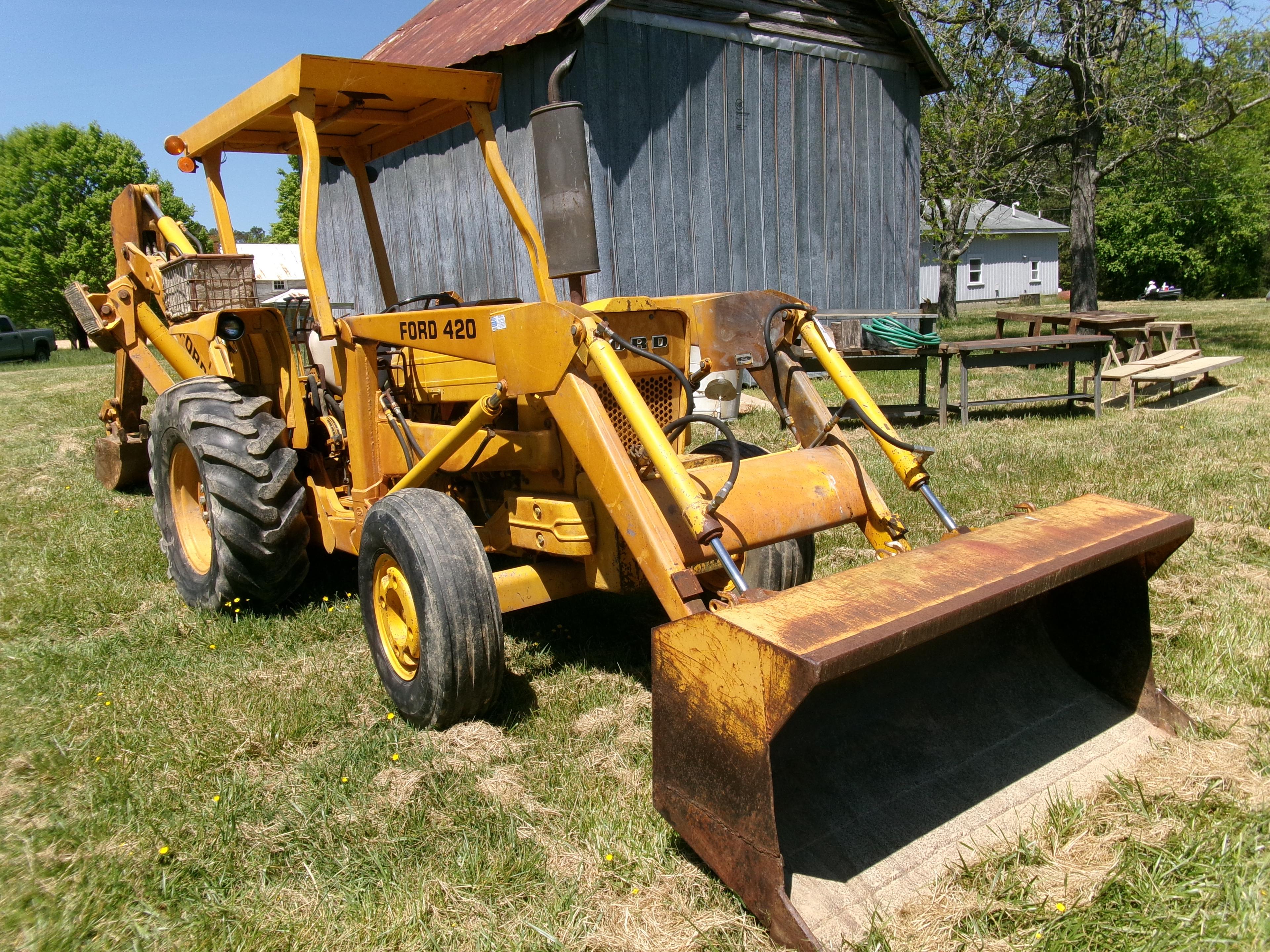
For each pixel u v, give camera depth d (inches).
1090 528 98.3
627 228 361.7
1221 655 124.4
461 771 104.2
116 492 253.6
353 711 121.7
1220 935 74.0
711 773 80.0
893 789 91.0
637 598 163.3
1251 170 1441.9
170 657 139.6
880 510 117.6
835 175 435.2
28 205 1196.5
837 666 69.8
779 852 74.9
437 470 127.6
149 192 189.2
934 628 76.7
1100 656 109.0
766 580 132.4
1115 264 1540.4
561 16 309.9
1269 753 99.0
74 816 98.1
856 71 435.2
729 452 132.7
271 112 138.7
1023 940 75.3
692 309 125.6
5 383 613.0
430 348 126.7
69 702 124.6
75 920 82.4
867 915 77.9
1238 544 175.0
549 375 107.2
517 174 350.6
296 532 148.1
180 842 93.4
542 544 121.1
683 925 79.6
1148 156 795.4
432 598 108.3
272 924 81.4
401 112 156.7
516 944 77.8
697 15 371.2
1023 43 604.4
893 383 426.3
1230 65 597.3
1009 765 96.8
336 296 472.7
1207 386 389.4
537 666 134.0
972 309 1251.2
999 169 662.5
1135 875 81.2
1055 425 308.7
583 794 99.0
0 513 232.7
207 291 160.6
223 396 152.9
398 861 89.4
